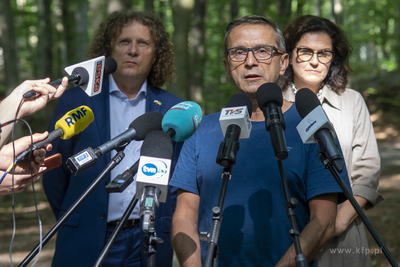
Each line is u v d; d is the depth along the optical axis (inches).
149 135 63.6
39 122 652.1
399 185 394.9
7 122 64.6
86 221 107.1
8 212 361.1
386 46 702.5
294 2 572.1
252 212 80.0
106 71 85.7
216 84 515.5
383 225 270.8
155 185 59.4
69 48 628.7
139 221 109.9
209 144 87.4
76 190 108.6
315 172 80.5
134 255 109.2
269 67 87.7
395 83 828.0
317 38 109.7
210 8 737.6
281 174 68.0
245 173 82.3
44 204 385.7
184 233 80.5
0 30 414.6
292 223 65.1
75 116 78.8
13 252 250.8
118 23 119.9
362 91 850.1
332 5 650.8
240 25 90.4
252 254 78.8
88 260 105.2
